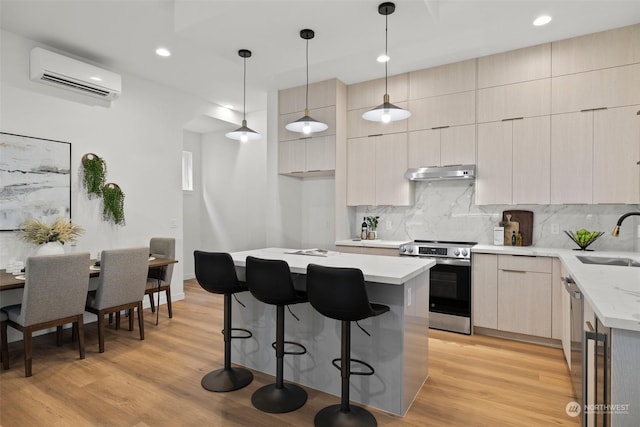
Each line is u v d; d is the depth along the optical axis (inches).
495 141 142.8
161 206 181.9
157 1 112.0
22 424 78.8
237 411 84.6
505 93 140.9
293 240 195.6
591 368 60.6
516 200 138.6
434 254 144.9
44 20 121.3
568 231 140.0
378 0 97.7
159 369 107.1
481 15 113.0
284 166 183.8
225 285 93.7
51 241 130.7
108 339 132.6
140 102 172.1
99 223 155.3
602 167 124.3
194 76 170.9
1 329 106.6
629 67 120.5
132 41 136.6
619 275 76.5
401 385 83.0
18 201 130.0
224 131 247.8
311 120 128.7
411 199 167.6
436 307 144.2
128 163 167.0
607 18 115.6
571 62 129.3
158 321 155.2
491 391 93.9
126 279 125.7
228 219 247.1
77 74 139.3
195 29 114.3
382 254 157.8
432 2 105.5
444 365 110.1
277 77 169.2
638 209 129.3
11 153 128.3
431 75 155.9
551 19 116.0
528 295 127.6
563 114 130.6
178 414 83.1
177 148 190.1
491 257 134.3
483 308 135.9
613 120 122.7
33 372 104.8
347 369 79.1
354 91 175.6
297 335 99.0
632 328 45.1
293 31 115.0
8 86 127.8
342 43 124.0
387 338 84.7
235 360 112.4
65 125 144.2
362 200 173.6
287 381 100.4
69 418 81.3
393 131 165.3
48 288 104.7
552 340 126.1
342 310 72.9
